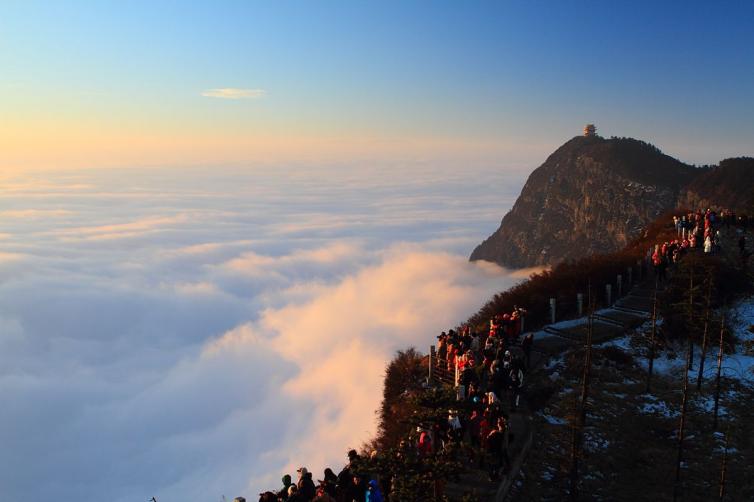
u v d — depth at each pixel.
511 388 21.53
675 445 19.61
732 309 27.55
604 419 20.50
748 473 17.66
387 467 13.19
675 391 22.84
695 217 43.00
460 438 15.81
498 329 23.42
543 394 21.75
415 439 16.67
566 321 29.61
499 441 15.72
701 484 17.38
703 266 27.47
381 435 23.47
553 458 18.00
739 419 20.73
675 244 32.84
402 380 25.86
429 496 12.72
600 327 27.81
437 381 23.59
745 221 40.75
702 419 20.88
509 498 15.80
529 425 19.62
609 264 35.19
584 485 16.97
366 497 12.95
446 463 13.02
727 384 23.19
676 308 24.67
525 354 23.62
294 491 13.30
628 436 19.80
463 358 20.91
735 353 25.19
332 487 13.41
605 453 18.66
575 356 24.89
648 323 28.17
